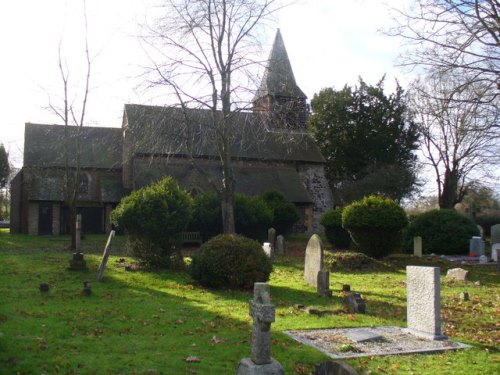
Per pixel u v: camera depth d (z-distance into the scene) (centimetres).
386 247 2256
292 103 2756
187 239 2819
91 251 2431
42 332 876
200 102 2459
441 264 2169
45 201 3678
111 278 1521
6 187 5981
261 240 2981
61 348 789
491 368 745
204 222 2823
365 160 5153
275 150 4394
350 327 978
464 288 1551
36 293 1247
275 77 2658
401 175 4612
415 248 2453
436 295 904
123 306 1125
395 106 5197
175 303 1186
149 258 1725
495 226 2875
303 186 4191
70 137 3703
